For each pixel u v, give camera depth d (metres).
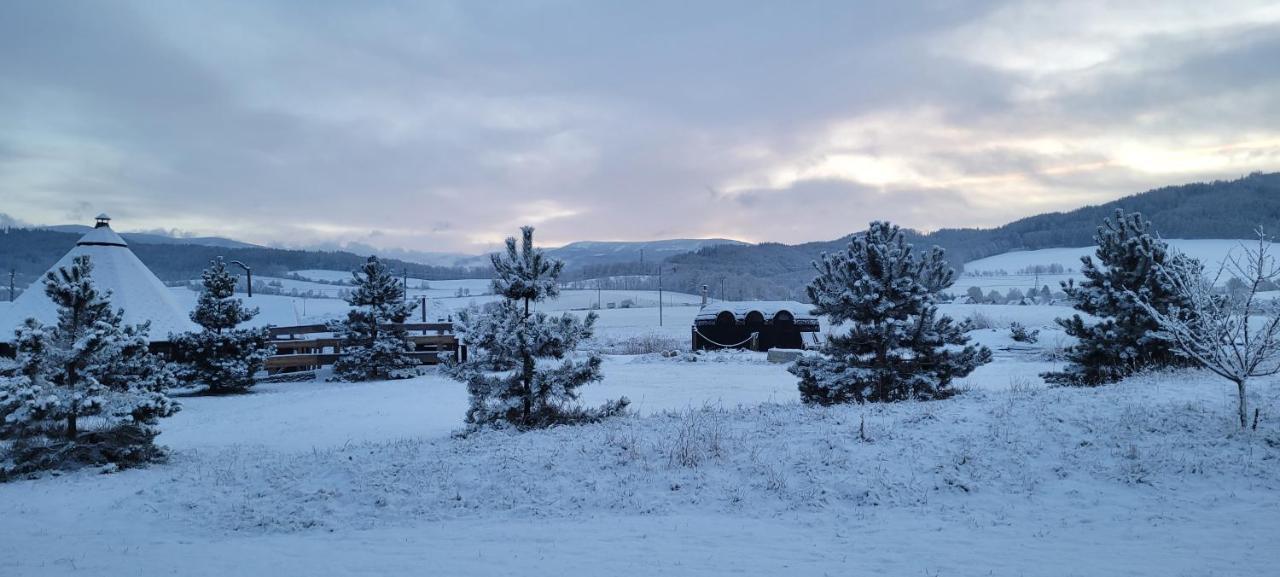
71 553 9.73
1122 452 11.99
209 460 16.38
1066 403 14.73
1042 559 8.20
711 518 10.52
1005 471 11.66
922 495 11.00
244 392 31.08
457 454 13.79
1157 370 18.92
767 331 56.38
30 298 31.64
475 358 16.77
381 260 37.81
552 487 11.91
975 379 28.52
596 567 8.32
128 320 31.64
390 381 34.66
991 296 109.50
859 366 18.16
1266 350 12.70
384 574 8.30
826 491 11.24
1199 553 8.16
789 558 8.52
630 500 11.31
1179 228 155.12
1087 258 20.31
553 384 16.38
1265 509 9.73
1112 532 9.20
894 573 7.85
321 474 13.23
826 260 18.88
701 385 30.81
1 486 14.16
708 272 192.62
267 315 46.53
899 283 17.92
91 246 33.16
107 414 15.65
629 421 16.31
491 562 8.63
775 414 15.95
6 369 15.47
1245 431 12.38
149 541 10.51
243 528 11.19
